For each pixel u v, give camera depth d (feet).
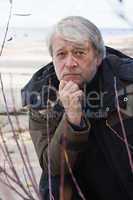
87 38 7.35
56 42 7.39
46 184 7.86
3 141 5.24
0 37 5.75
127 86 7.69
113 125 7.68
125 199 7.95
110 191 7.98
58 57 7.45
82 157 7.87
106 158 7.82
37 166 13.80
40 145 7.70
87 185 8.16
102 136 7.76
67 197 7.85
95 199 8.27
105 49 8.06
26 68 27.96
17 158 8.55
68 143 7.29
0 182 4.85
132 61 8.09
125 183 7.78
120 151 7.70
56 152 7.34
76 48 7.31
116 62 7.96
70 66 7.33
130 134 7.66
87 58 7.43
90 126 7.61
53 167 7.52
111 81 7.75
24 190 5.02
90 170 7.97
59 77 7.50
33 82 7.82
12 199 4.77
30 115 7.79
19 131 5.44
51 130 7.66
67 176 7.85
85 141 7.40
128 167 7.70
